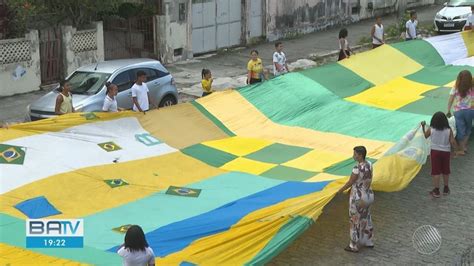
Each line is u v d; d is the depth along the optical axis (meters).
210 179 10.48
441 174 11.70
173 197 9.69
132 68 15.68
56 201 9.40
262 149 11.86
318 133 12.68
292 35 28.39
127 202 9.50
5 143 10.53
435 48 17.98
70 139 11.05
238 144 12.06
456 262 9.17
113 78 15.19
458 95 13.49
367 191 9.38
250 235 8.14
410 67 16.86
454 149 13.51
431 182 12.49
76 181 9.95
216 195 9.75
